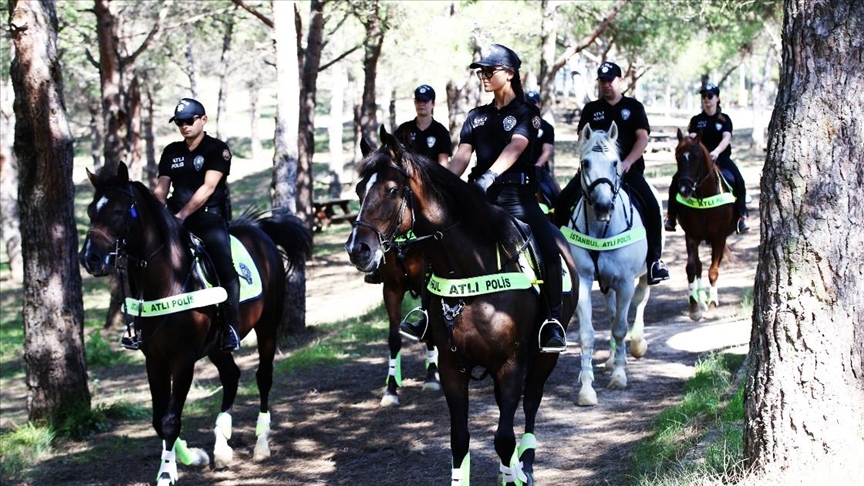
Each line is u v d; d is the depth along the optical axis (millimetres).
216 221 7160
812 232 4527
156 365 6684
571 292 5953
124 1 19062
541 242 5469
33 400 8969
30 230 8922
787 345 4609
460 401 5051
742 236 19328
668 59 25016
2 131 27703
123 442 8508
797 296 4570
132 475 7434
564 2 19188
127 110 17766
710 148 12344
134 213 6320
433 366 9289
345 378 10273
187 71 32781
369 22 16016
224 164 7211
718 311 11930
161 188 7254
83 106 34031
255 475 7090
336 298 18391
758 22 17859
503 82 5539
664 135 44812
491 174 5301
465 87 23797
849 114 4465
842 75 4465
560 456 6738
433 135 9453
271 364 7867
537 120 5586
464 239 4961
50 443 8578
